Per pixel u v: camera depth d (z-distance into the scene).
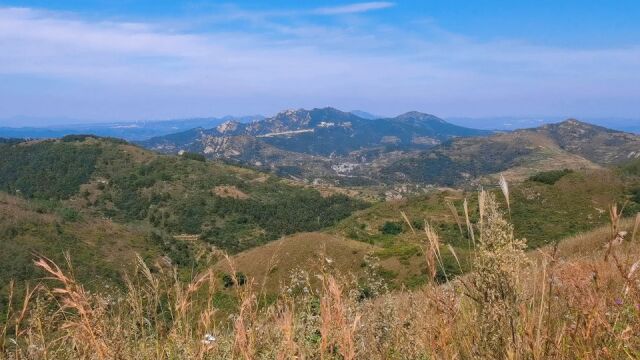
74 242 44.59
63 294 1.93
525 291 1.78
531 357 1.63
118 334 2.01
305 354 2.01
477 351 1.73
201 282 2.16
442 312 1.86
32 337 1.97
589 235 12.35
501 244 1.72
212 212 112.31
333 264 2.35
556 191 64.75
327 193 134.50
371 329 2.23
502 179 1.80
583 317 1.72
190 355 2.03
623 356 1.66
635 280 1.70
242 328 1.97
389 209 76.44
